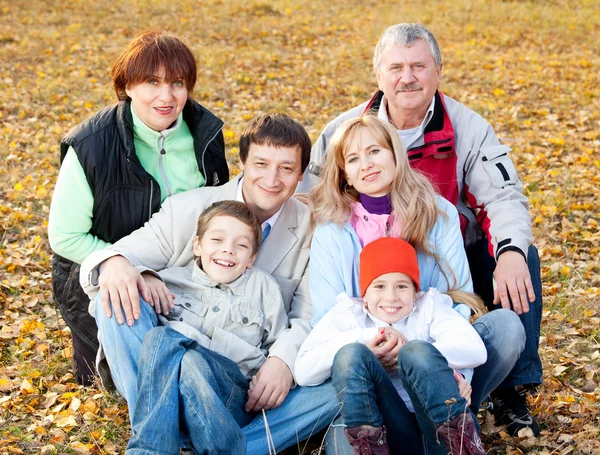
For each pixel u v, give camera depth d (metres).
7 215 5.80
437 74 3.79
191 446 2.90
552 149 7.97
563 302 4.77
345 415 2.72
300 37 13.44
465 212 3.78
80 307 3.54
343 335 2.96
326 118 8.88
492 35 13.66
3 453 3.17
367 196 3.35
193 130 3.66
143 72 3.36
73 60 10.98
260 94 9.75
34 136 7.68
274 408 3.05
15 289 4.79
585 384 3.88
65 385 3.75
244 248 3.22
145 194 3.50
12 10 14.12
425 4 16.33
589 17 15.09
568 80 10.90
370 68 11.28
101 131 3.45
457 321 3.01
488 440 3.38
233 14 14.98
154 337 2.83
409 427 2.85
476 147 3.80
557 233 5.94
